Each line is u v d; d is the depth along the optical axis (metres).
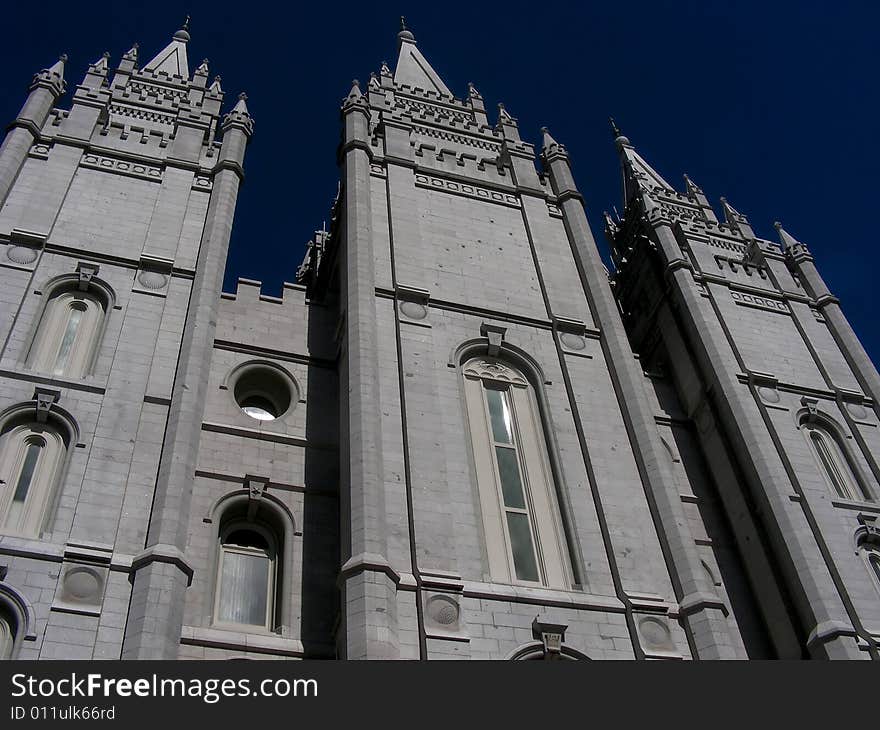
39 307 22.83
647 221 35.34
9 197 25.11
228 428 23.41
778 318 32.94
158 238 25.69
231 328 26.55
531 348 26.05
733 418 27.86
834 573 24.02
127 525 18.72
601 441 23.91
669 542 21.61
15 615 16.72
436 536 19.80
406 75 42.44
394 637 17.31
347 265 25.58
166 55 38.72
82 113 29.12
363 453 20.34
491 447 23.17
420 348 24.16
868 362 31.70
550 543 21.58
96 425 20.39
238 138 29.75
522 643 18.69
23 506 18.83
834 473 27.91
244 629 20.02
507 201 31.56
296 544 21.47
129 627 16.78
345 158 30.25
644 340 33.91
